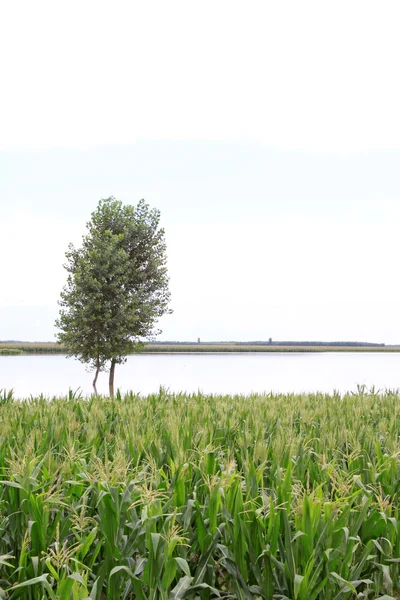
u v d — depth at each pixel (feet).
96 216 82.48
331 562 12.81
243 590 12.73
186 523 14.06
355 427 24.22
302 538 12.73
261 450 17.57
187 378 118.42
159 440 19.54
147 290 82.53
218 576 14.94
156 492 13.08
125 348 77.61
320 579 12.89
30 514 13.93
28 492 14.03
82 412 29.78
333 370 158.71
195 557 14.39
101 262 78.84
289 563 12.53
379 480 17.39
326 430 22.91
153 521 12.35
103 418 26.94
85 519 12.80
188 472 16.33
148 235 84.07
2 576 14.17
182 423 23.81
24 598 12.25
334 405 32.91
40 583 12.35
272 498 14.98
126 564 13.04
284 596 12.37
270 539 13.05
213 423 25.67
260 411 28.73
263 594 12.76
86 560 13.89
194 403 31.58
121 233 81.10
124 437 22.66
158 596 12.25
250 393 41.65
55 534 13.94
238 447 22.21
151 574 11.89
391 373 136.56
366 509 13.84
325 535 13.06
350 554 13.08
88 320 75.41
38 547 13.07
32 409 30.35
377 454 19.35
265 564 12.63
